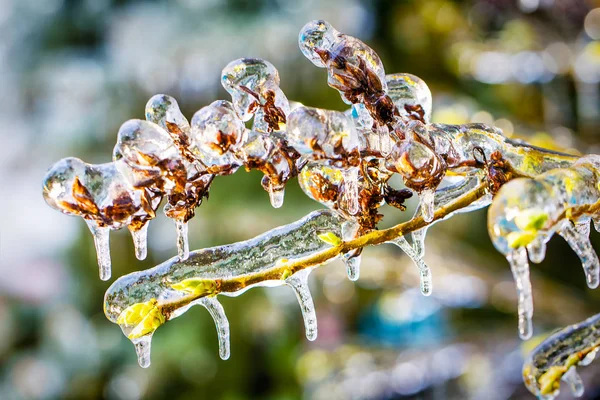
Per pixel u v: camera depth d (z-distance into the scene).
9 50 1.52
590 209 0.47
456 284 1.20
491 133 0.50
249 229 1.29
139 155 0.47
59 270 1.66
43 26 1.51
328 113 0.46
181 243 0.49
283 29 1.32
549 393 0.50
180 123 0.48
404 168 0.48
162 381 1.40
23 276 1.64
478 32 1.37
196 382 1.40
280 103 0.49
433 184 0.48
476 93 1.35
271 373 1.42
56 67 1.47
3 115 1.61
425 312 1.47
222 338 0.51
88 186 0.47
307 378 1.38
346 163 0.47
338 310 1.51
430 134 0.49
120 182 0.47
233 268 0.50
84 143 1.50
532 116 1.32
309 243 0.50
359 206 0.50
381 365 1.30
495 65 1.31
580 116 1.25
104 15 1.46
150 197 0.48
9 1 1.52
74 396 1.49
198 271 0.50
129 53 1.38
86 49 1.50
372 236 0.50
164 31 1.36
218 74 1.35
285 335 1.43
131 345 1.53
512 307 1.20
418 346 1.32
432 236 1.30
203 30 1.35
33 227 1.75
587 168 0.47
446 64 1.37
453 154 0.49
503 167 0.50
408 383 1.28
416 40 1.37
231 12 1.38
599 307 1.14
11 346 1.59
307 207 1.30
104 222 0.47
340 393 1.31
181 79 1.38
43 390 1.49
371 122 0.49
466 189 0.51
